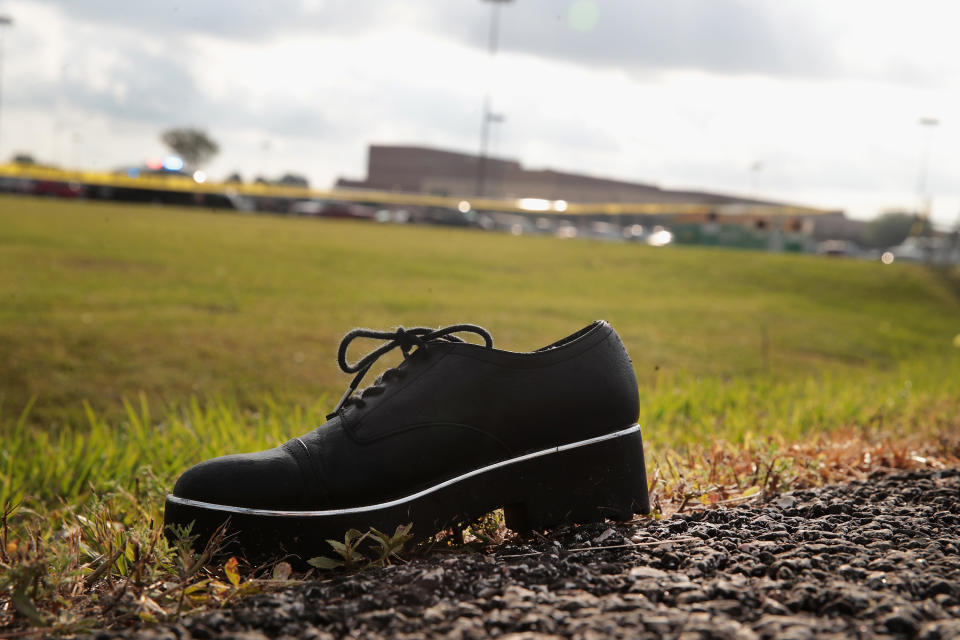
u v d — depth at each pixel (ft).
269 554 5.50
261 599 4.69
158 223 87.25
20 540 6.68
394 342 6.03
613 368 6.28
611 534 5.83
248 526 5.48
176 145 261.24
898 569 4.92
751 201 317.22
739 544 5.65
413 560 5.58
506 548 5.74
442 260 71.05
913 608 4.22
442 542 6.02
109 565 5.47
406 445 5.67
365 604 4.54
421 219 156.56
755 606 4.42
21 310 30.86
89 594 5.23
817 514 6.69
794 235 124.67
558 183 311.06
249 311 35.73
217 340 27.81
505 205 169.99
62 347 24.81
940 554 5.24
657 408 14.61
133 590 4.91
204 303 37.09
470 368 5.88
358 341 29.99
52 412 19.10
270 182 231.50
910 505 7.04
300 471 5.55
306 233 90.07
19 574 4.73
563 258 78.95
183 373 23.31
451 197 327.88
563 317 41.47
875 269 74.54
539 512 6.02
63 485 10.31
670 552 5.31
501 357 5.92
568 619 4.25
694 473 8.42
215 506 5.47
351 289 47.34
